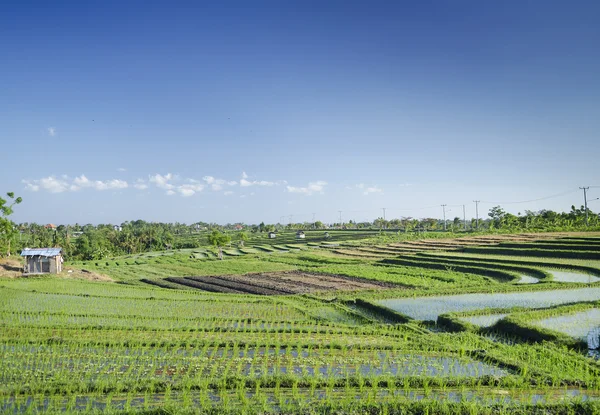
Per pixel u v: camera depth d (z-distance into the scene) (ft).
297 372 57.00
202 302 112.27
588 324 81.05
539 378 53.06
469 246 265.95
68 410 43.86
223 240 291.58
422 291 119.55
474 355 64.28
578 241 230.07
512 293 118.62
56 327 80.18
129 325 82.23
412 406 45.03
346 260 241.76
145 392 49.65
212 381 51.85
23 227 454.40
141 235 442.09
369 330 79.77
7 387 49.75
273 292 137.49
